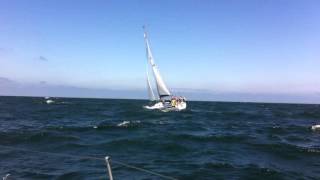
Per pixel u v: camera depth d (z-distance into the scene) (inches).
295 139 1339.8
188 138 1221.7
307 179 691.4
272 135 1414.9
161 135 1285.7
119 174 674.8
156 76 3031.5
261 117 2812.5
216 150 992.9
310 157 920.3
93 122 1911.9
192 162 815.1
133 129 1517.0
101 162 770.2
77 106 4037.9
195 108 4121.6
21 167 711.7
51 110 3048.7
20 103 4655.5
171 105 3016.7
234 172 724.0
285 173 728.3
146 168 743.1
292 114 3476.9
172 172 712.4
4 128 1449.3
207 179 668.7
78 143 1066.1
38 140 1099.3
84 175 659.4
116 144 1048.2
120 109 3403.1
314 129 1766.7
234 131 1573.6
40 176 648.4
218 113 3142.2
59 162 764.6
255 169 749.9
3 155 820.6
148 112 2886.3
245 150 1007.0
